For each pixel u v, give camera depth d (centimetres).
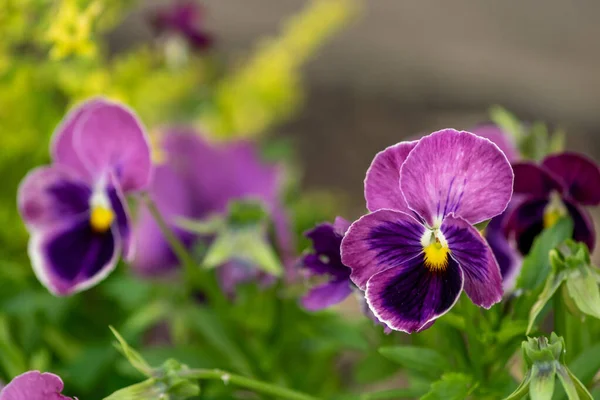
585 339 67
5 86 80
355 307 102
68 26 73
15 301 78
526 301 64
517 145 73
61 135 71
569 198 67
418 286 60
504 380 65
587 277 62
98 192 71
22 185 72
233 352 76
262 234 73
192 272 73
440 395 63
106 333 82
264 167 83
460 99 243
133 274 82
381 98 242
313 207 90
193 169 82
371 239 60
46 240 72
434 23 273
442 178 59
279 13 257
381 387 89
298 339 78
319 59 250
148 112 95
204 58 105
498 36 269
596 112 240
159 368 64
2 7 76
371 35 262
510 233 69
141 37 210
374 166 60
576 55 261
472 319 64
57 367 79
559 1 286
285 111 107
